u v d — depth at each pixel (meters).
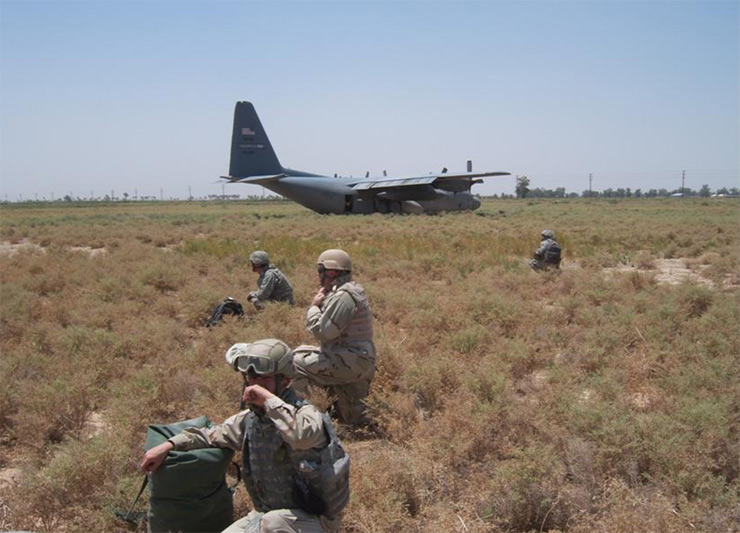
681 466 4.75
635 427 5.25
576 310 10.75
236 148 48.00
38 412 6.05
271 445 3.51
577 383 7.00
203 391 6.81
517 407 5.91
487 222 37.12
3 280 14.76
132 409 5.96
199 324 10.68
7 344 9.04
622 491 4.47
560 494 4.41
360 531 4.23
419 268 16.83
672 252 21.98
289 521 3.45
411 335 9.13
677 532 4.06
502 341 8.53
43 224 39.72
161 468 3.91
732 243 23.91
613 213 51.84
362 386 6.41
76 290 13.45
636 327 9.23
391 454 5.24
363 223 36.31
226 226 35.66
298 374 6.34
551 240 15.40
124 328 9.55
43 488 4.53
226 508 4.17
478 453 5.37
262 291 10.35
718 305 10.56
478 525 4.24
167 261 17.62
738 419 5.77
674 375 7.00
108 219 45.88
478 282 13.72
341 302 6.18
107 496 4.50
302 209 73.88
